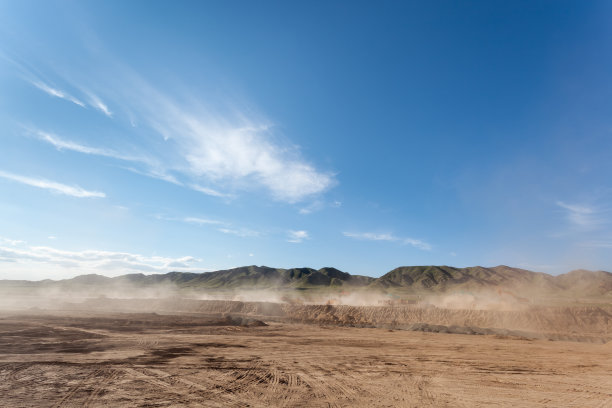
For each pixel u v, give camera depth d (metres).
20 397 12.86
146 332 33.44
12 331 30.09
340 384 16.23
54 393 13.45
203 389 14.67
